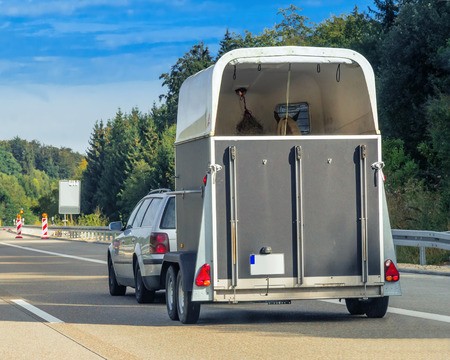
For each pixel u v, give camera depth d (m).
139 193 110.94
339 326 15.06
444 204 35.38
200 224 15.22
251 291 15.12
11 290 23.95
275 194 15.18
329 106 17.59
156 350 12.72
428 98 48.16
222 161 15.06
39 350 12.99
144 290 19.89
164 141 108.69
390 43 51.50
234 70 15.88
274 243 15.16
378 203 15.52
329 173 15.38
